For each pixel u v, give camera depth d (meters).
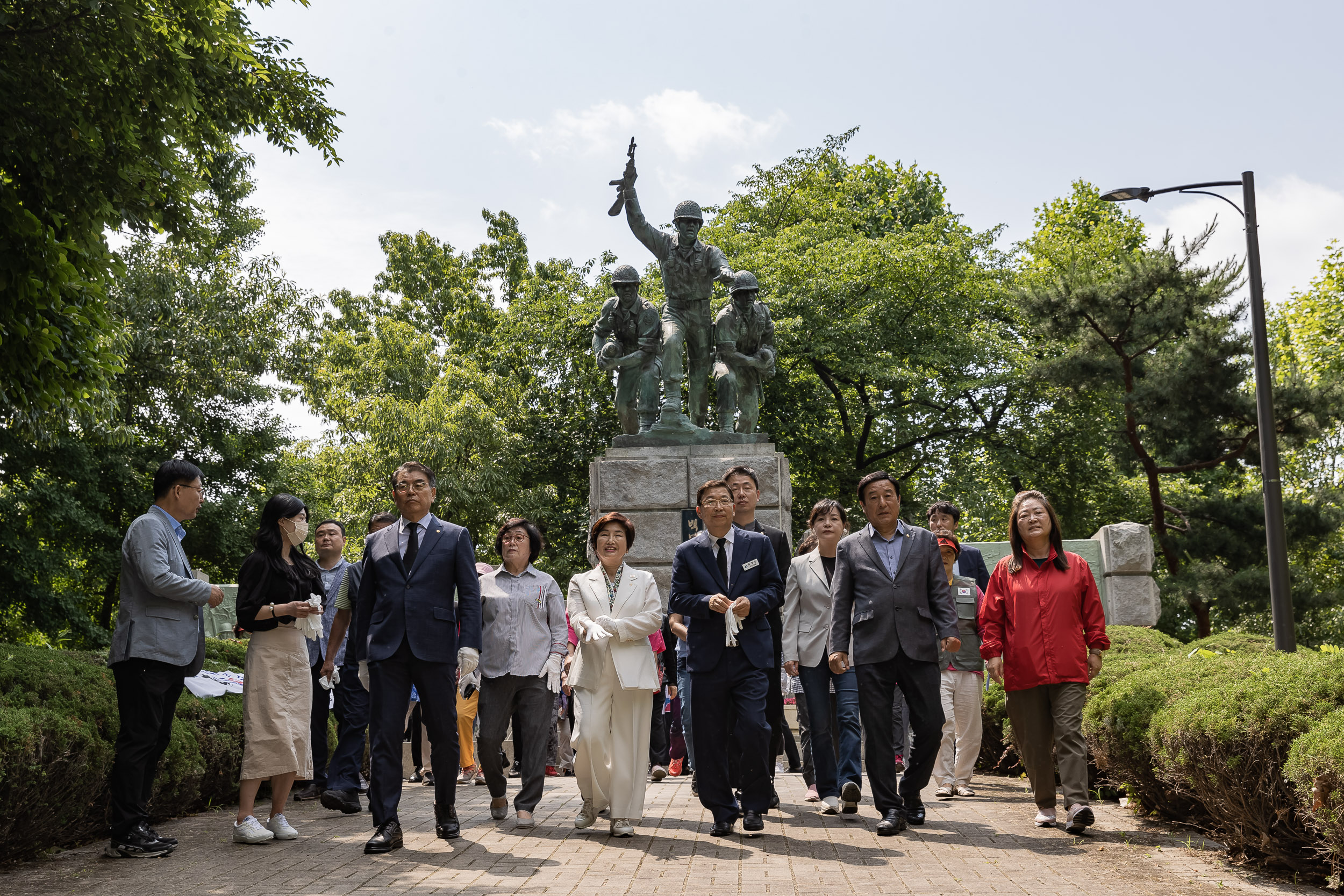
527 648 6.70
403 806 7.76
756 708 6.04
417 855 5.65
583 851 5.71
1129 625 13.36
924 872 5.03
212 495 25.92
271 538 6.24
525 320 26.62
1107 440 22.22
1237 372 19.06
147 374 23.38
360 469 23.69
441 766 6.07
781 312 23.48
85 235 8.38
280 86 11.26
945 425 26.33
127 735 5.77
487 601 6.76
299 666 6.25
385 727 5.86
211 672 8.43
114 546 24.02
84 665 6.83
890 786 6.12
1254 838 5.08
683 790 8.37
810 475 25.31
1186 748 5.44
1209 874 4.99
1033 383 23.08
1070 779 6.10
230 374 24.23
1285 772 4.59
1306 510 20.02
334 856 5.66
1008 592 6.53
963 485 24.36
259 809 7.67
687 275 12.86
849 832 6.19
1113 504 26.28
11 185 8.05
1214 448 20.19
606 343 12.79
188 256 23.94
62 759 5.57
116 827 5.68
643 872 5.10
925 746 6.18
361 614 6.06
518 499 24.20
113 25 7.86
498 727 6.68
